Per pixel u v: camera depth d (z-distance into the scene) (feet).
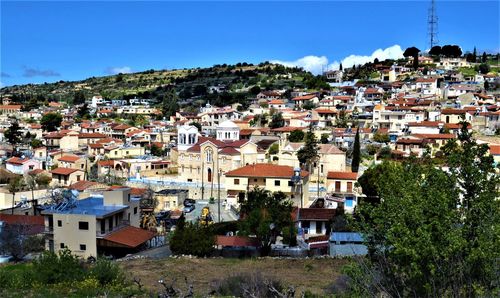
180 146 467.11
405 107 622.54
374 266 100.89
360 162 446.60
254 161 440.04
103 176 487.20
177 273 197.98
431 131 529.04
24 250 251.60
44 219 284.82
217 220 340.18
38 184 479.00
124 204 279.28
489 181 94.38
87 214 253.85
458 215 90.99
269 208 254.68
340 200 342.85
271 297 143.84
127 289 163.43
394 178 104.94
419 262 89.04
